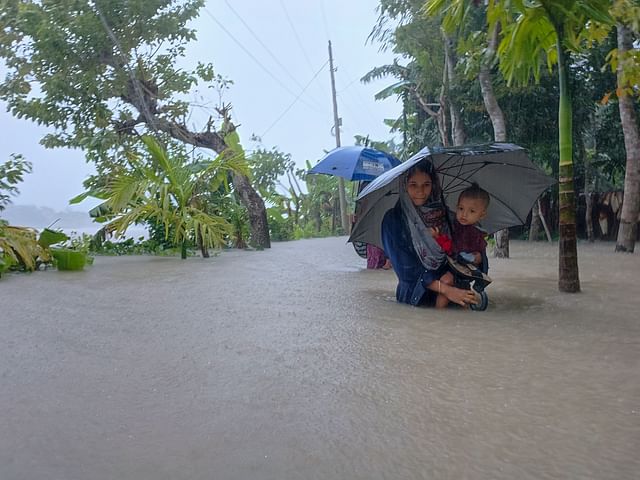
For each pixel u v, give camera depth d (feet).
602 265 26.27
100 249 41.73
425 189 15.84
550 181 17.24
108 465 5.79
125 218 35.22
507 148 15.84
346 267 28.58
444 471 5.64
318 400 7.68
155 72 51.67
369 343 10.96
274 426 6.79
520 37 19.03
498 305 15.55
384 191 17.11
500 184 17.54
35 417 7.10
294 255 39.04
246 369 9.18
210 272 25.71
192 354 10.16
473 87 42.86
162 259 35.45
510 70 20.89
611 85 46.21
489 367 9.21
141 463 5.83
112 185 36.52
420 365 9.37
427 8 20.67
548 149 49.01
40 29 45.68
